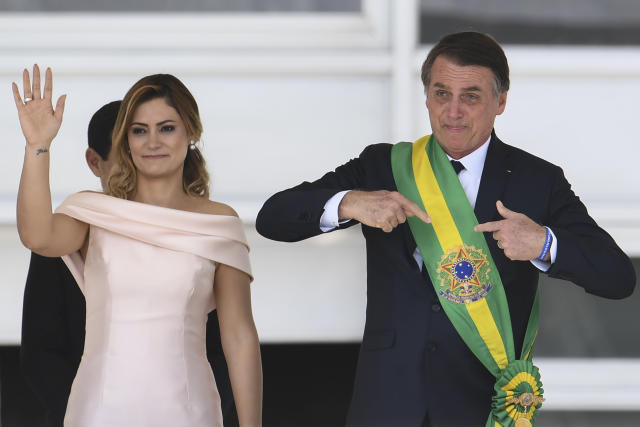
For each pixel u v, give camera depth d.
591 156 15.75
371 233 10.03
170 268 9.48
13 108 15.35
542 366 15.43
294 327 15.27
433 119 9.73
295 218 9.61
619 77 15.59
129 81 15.42
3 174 15.39
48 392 9.83
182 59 15.30
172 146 9.77
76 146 15.42
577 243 9.17
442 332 9.61
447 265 9.67
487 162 9.97
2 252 14.95
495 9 16.11
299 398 15.67
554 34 16.05
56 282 10.09
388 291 9.84
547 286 16.19
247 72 15.44
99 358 9.27
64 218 9.59
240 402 9.79
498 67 9.57
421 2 16.14
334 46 15.61
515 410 9.50
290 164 15.67
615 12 15.99
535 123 15.66
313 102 15.59
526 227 9.12
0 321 14.98
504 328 9.59
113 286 9.39
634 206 15.27
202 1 15.62
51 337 9.99
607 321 16.06
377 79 15.56
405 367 9.62
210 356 10.63
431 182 9.96
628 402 15.30
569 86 15.63
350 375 15.62
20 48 15.35
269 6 15.62
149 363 9.22
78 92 15.38
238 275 10.00
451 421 9.52
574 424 15.35
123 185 9.89
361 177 10.43
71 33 15.46
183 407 9.23
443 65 9.52
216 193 15.58
